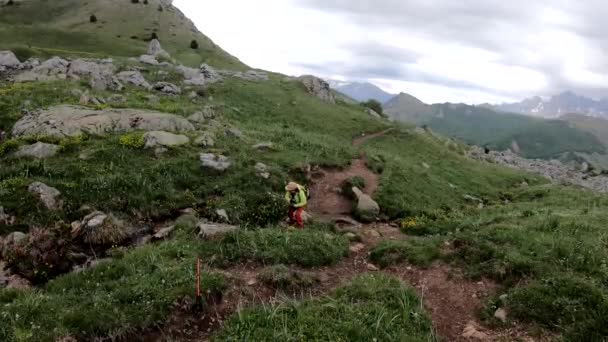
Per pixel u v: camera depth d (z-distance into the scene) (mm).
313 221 22203
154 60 67938
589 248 15141
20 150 22156
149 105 36031
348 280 14609
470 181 45625
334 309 11578
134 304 11164
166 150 25000
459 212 29562
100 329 10102
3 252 15133
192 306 11570
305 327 10648
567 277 12750
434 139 72375
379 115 79562
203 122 35188
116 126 27188
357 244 19141
